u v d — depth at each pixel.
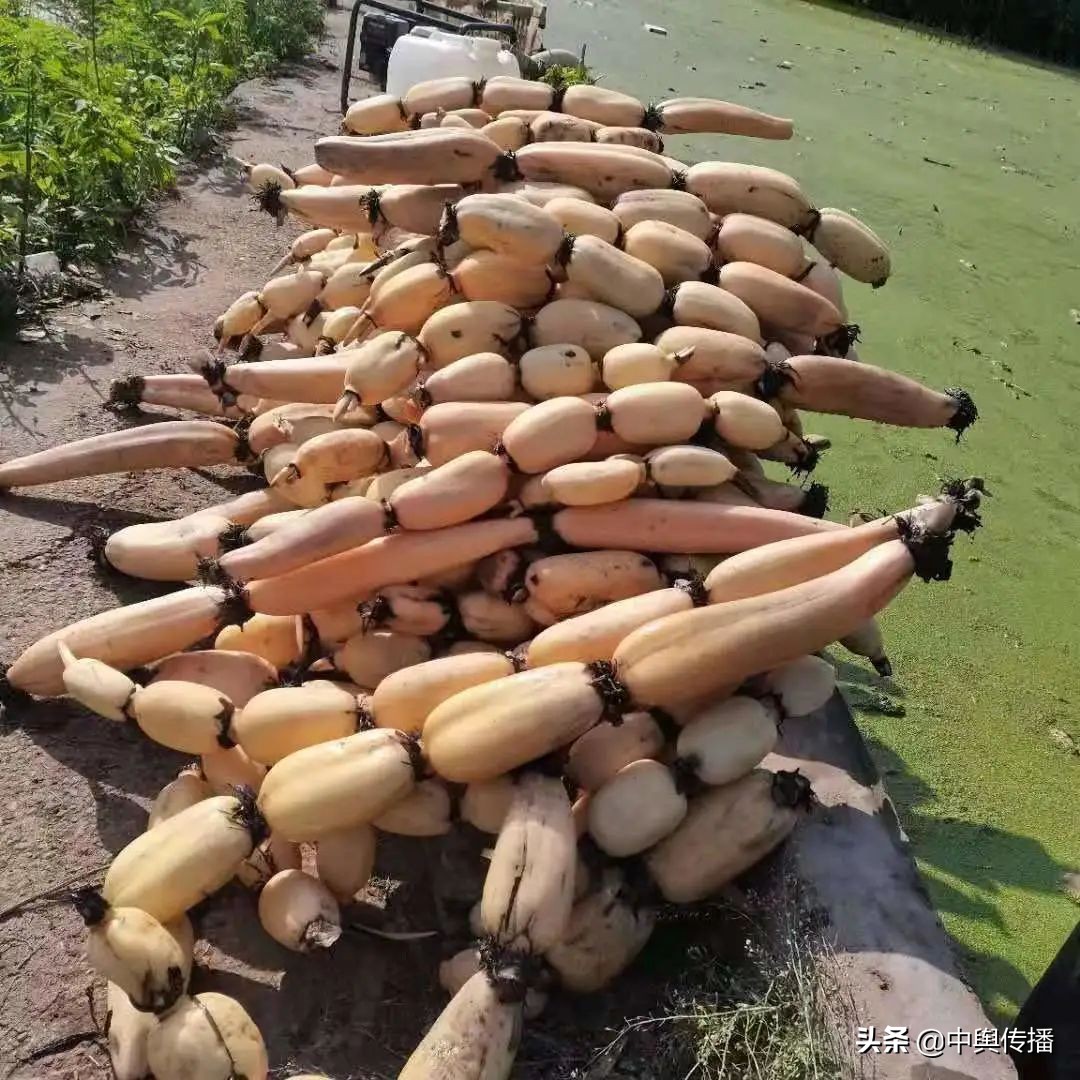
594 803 2.57
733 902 2.66
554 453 3.00
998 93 13.30
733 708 2.64
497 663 2.77
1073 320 7.64
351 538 2.96
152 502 3.94
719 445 3.29
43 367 4.54
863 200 9.11
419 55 6.93
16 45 5.50
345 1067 2.38
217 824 2.44
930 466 5.77
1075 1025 2.61
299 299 4.23
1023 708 4.37
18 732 3.02
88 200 5.62
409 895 2.78
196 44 7.66
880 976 2.45
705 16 14.70
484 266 3.40
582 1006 2.56
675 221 3.70
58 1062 2.31
